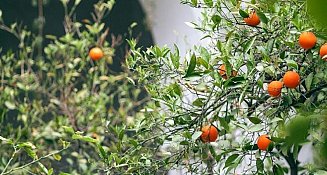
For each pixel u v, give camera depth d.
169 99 4.05
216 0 4.14
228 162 3.85
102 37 6.27
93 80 6.25
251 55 3.67
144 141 4.14
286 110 3.71
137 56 4.22
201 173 4.16
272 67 3.63
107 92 6.33
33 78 6.29
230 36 3.85
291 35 3.71
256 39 3.87
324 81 3.72
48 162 5.83
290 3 3.67
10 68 6.27
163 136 4.07
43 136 5.83
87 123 6.00
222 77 3.87
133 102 6.27
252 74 3.72
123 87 6.27
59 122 5.89
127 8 7.59
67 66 6.23
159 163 4.20
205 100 3.97
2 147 5.68
